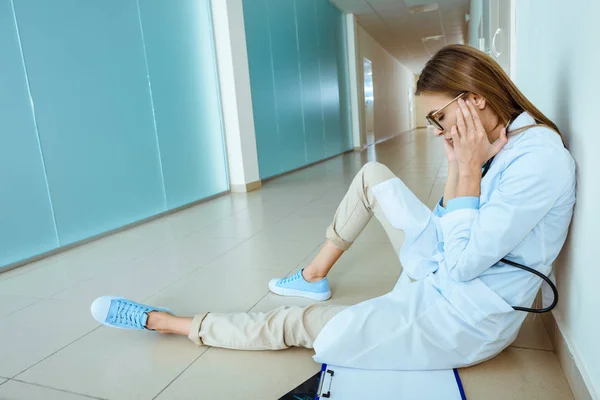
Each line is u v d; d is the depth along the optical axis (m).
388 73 13.94
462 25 10.48
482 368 1.22
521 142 0.96
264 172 5.66
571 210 1.01
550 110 1.30
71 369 1.37
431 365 1.13
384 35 11.20
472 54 0.97
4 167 2.52
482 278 1.04
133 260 2.52
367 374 1.16
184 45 4.16
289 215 3.48
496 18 3.03
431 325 1.09
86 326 1.68
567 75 1.08
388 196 1.35
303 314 1.31
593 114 0.88
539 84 1.49
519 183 0.93
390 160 7.22
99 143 3.17
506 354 1.29
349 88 9.51
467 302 1.05
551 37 1.27
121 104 3.38
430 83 1.00
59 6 2.87
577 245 1.02
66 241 2.90
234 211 3.80
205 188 4.46
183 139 4.12
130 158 3.47
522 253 1.01
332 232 1.67
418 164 6.34
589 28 0.89
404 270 1.29
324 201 3.99
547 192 0.92
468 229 1.00
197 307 1.80
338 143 8.75
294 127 6.56
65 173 2.90
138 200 3.55
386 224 1.41
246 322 1.36
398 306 1.13
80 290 2.09
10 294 2.08
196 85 4.33
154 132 3.74
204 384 1.25
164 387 1.24
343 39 9.03
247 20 5.20
